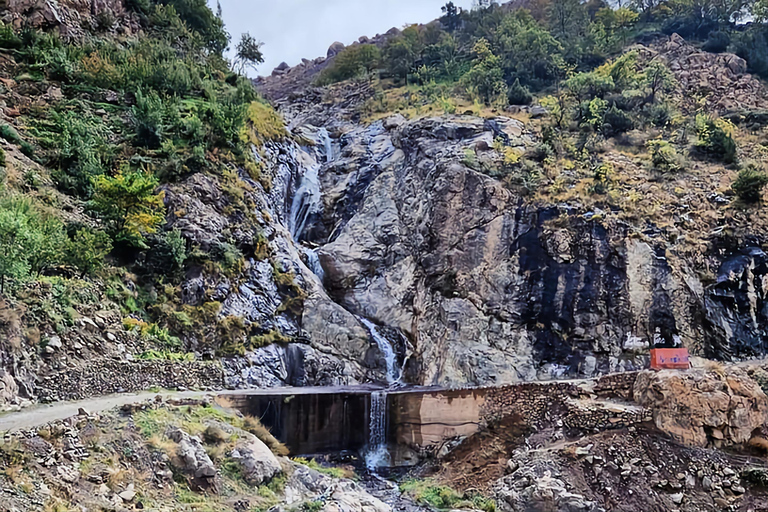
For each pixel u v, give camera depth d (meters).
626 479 17.03
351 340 28.17
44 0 35.94
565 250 27.47
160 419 14.76
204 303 24.11
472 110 39.56
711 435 18.22
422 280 30.19
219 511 12.70
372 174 37.25
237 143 31.80
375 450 21.70
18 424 12.47
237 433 15.70
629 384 20.22
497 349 26.44
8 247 15.87
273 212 32.00
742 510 16.19
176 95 33.91
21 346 15.31
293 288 28.34
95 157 26.45
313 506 13.55
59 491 10.75
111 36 39.28
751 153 36.22
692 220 28.73
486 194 30.02
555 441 19.09
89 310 18.89
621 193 30.62
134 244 23.05
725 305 25.89
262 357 24.75
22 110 28.52
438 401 21.58
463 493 18.12
